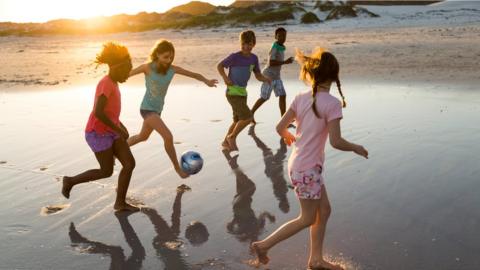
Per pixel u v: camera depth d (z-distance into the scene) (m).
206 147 7.30
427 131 7.56
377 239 4.09
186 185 5.68
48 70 19.05
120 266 3.85
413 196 5.00
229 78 6.93
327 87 3.41
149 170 6.28
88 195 5.42
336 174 5.80
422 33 32.47
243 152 7.00
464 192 5.03
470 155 6.25
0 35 75.50
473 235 4.08
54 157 7.03
